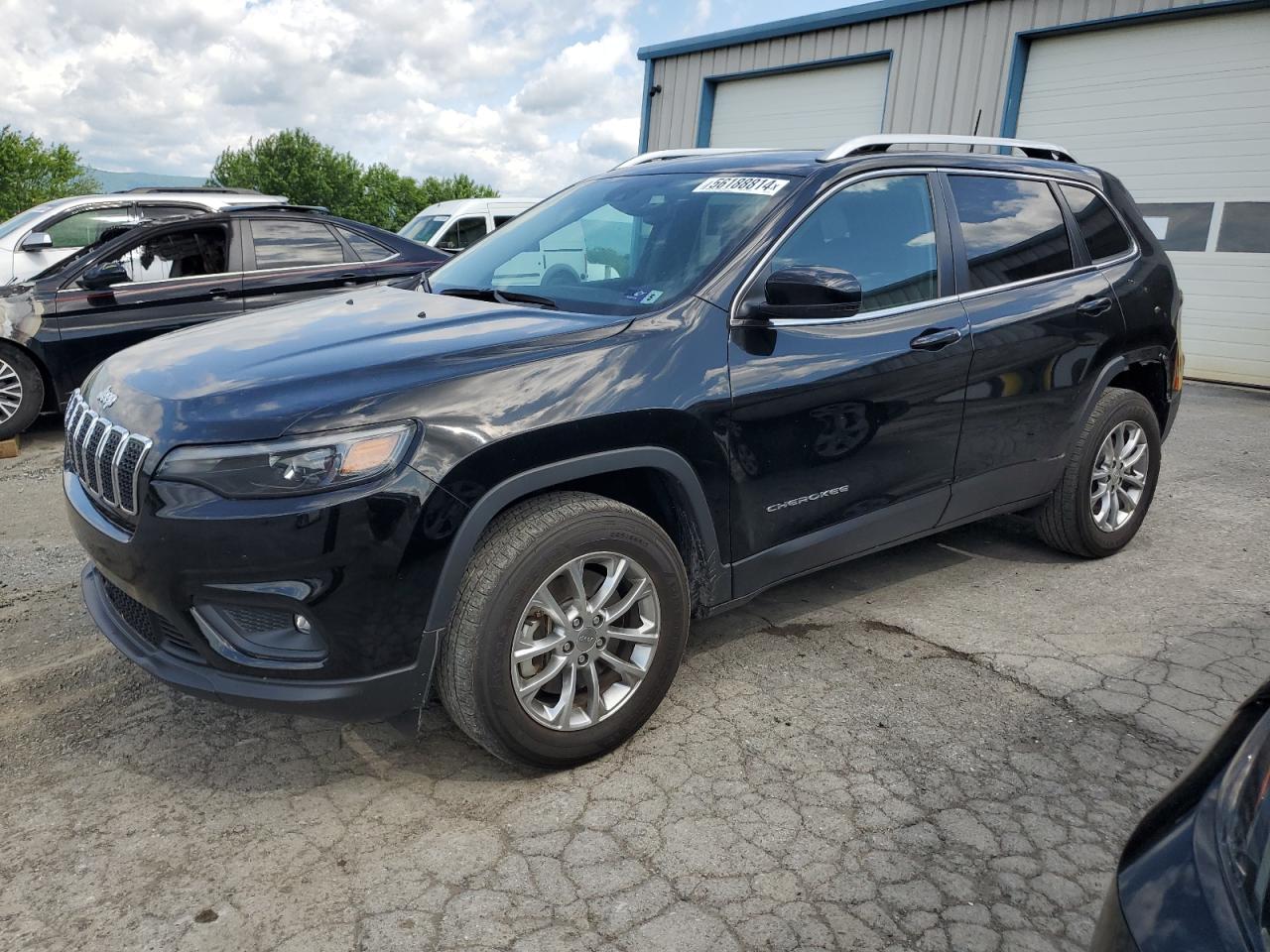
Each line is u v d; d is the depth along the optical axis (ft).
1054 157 14.43
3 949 6.72
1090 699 10.36
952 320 11.46
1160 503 17.92
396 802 8.46
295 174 316.19
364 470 7.52
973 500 12.32
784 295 9.25
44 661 11.13
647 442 8.82
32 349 21.52
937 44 39.93
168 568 7.65
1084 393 13.37
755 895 7.34
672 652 9.30
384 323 9.63
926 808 8.44
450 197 374.02
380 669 7.87
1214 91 32.86
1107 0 34.53
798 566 10.53
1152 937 3.42
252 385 7.98
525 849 7.85
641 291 9.97
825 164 11.02
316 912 7.11
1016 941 6.95
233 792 8.60
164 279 22.89
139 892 7.30
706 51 49.47
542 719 8.55
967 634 11.94
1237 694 10.51
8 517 16.80
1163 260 14.84
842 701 10.25
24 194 223.71
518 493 8.13
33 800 8.45
